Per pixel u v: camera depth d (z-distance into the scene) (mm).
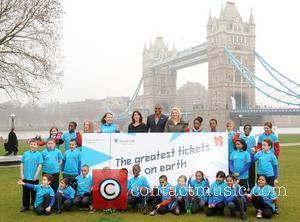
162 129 13344
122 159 12742
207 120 125250
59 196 11836
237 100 144375
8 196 14414
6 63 29531
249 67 146875
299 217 11297
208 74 151250
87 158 12680
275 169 12211
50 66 30562
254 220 10961
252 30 149125
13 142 30203
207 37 153375
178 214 11633
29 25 29688
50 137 13930
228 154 13016
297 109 94688
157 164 12805
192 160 12883
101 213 11711
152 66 193750
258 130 24062
